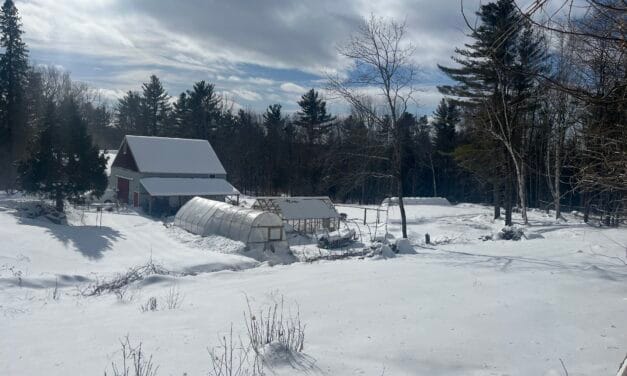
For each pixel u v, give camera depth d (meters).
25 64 49.00
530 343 7.68
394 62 27.09
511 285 12.05
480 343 7.70
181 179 49.03
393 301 10.55
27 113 49.44
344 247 29.22
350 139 32.72
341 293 11.45
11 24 47.69
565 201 46.06
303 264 17.80
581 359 6.96
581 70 4.66
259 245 27.70
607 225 28.73
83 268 20.38
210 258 22.44
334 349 7.49
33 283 14.80
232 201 50.41
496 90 25.08
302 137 74.94
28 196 40.91
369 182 64.50
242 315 9.70
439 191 74.38
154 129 87.06
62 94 81.44
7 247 22.75
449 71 36.19
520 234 26.39
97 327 9.16
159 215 44.91
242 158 75.50
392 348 7.50
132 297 12.17
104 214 40.28
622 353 7.14
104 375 6.55
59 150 33.97
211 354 6.96
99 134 92.56
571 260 16.45
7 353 7.63
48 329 9.11
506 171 36.06
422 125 71.12
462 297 10.82
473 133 36.16
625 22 3.40
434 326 8.64
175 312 10.16
